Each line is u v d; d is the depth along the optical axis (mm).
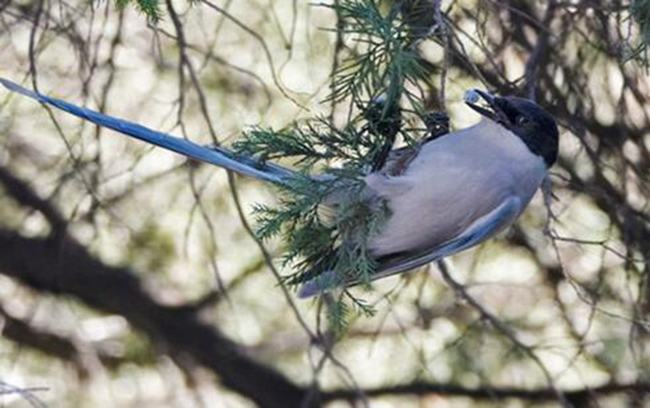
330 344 11703
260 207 7762
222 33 13008
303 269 7238
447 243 7895
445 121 7973
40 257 14180
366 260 7070
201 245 14242
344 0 7469
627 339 12516
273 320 14625
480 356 13203
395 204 7543
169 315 14586
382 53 7082
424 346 13305
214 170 13852
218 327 14562
